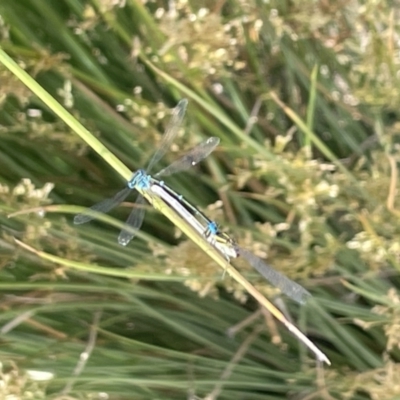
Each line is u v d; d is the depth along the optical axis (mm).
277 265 536
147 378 536
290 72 565
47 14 535
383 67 532
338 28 557
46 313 549
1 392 509
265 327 556
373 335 567
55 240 535
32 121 542
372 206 546
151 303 560
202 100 518
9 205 515
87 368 529
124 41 554
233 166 561
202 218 509
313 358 572
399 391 531
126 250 542
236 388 564
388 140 541
